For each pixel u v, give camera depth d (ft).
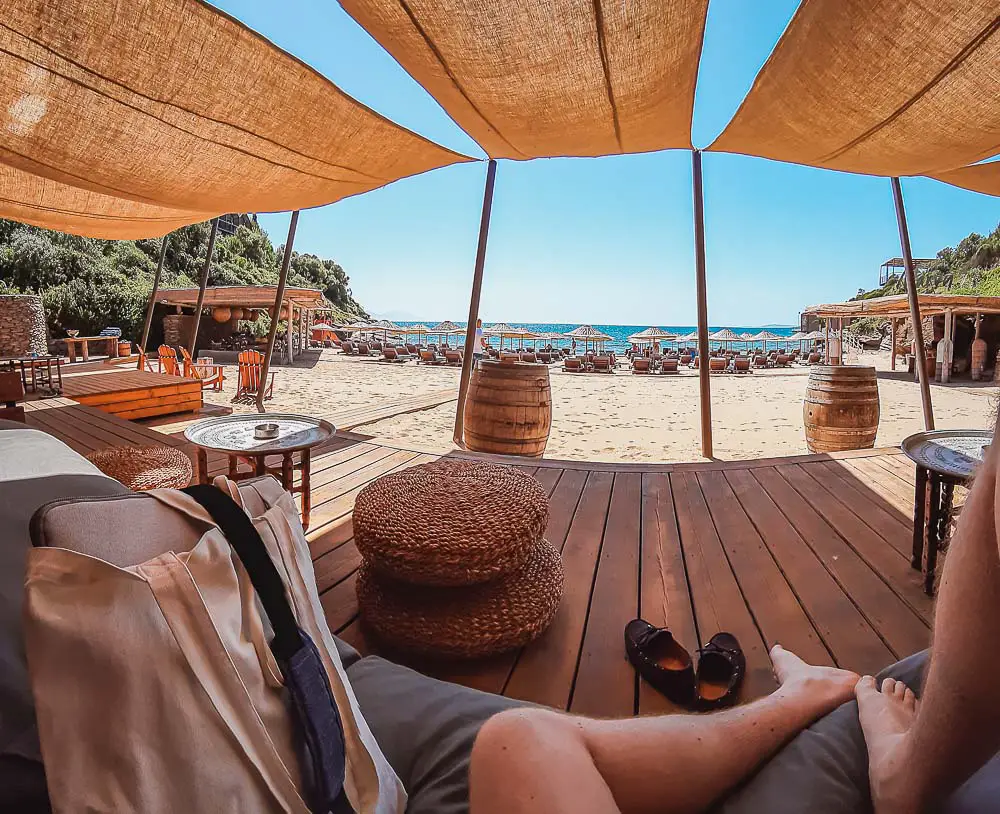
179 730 1.93
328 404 37.58
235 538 2.32
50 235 75.61
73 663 1.85
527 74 11.12
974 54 9.16
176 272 100.58
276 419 9.92
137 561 2.14
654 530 10.07
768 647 6.48
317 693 2.33
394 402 39.29
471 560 5.77
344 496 11.75
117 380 27.50
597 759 2.75
